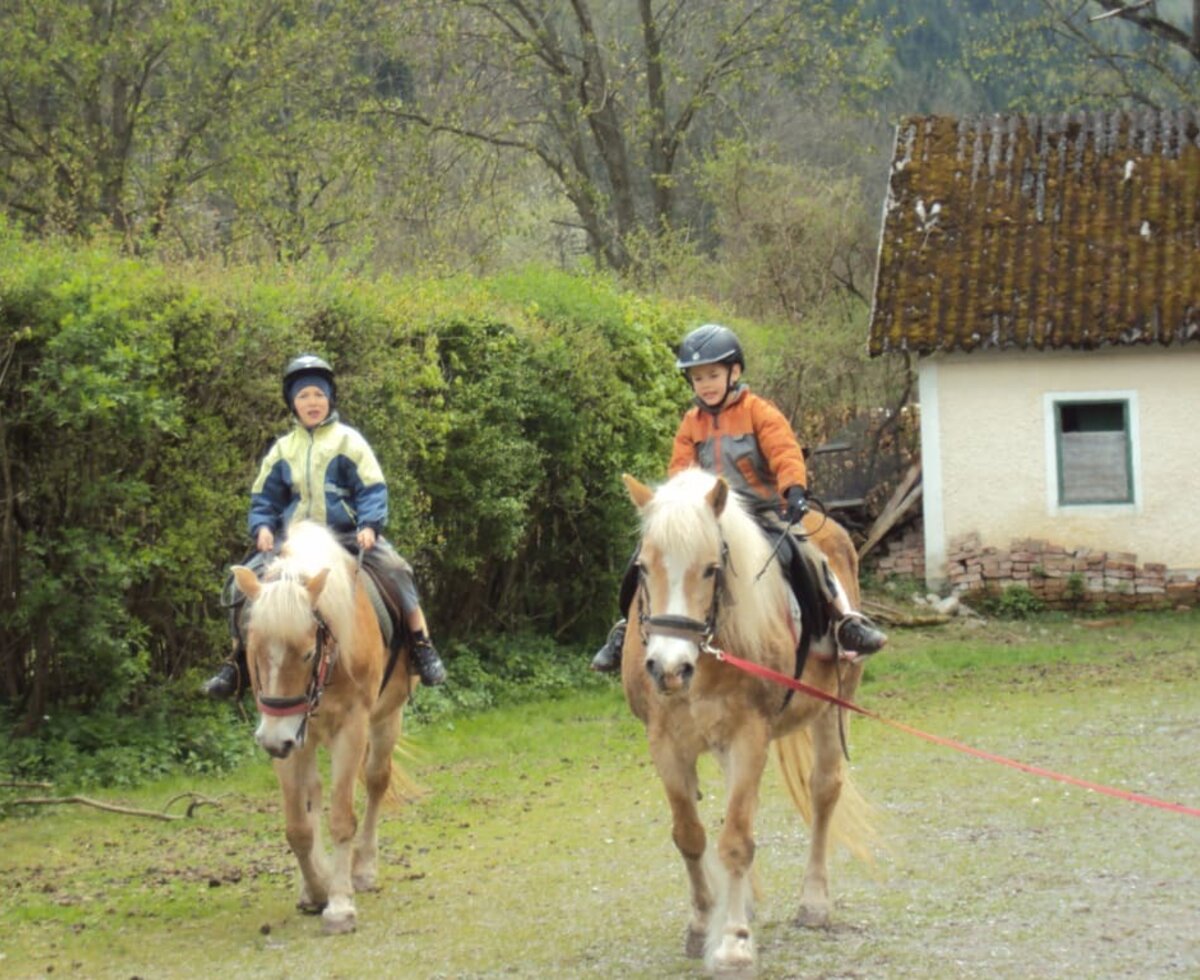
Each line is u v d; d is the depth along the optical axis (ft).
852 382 84.48
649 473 54.49
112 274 37.04
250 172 75.61
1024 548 68.59
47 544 36.06
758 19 96.17
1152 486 68.59
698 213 116.57
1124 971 20.08
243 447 39.83
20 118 74.23
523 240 104.37
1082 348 68.03
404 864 29.07
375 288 44.80
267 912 25.71
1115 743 38.91
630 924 23.80
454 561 47.44
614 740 42.29
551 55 94.79
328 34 79.56
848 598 24.32
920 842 28.53
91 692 38.14
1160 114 77.71
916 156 77.00
